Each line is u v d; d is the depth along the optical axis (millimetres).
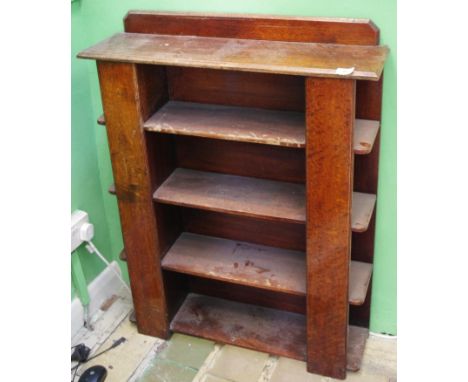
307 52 1874
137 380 2289
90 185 2480
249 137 1912
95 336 2490
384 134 2055
